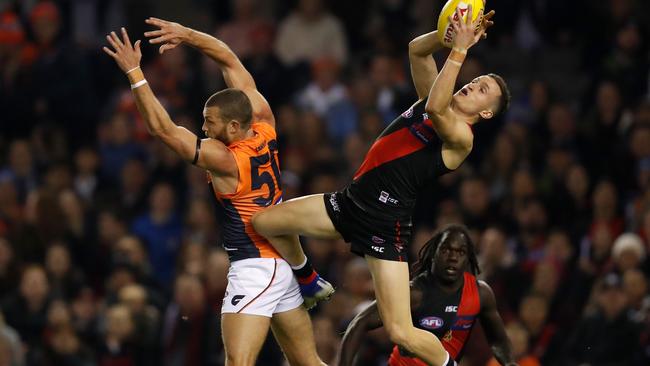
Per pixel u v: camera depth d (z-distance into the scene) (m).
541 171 49.56
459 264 29.61
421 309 29.77
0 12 62.81
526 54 59.72
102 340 44.69
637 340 40.34
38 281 46.16
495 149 49.75
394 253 27.53
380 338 39.38
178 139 26.75
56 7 63.69
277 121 54.00
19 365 43.34
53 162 55.00
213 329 43.59
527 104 55.16
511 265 44.09
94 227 51.03
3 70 58.81
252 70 56.75
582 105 53.88
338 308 41.66
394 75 55.41
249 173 27.77
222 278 44.25
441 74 26.50
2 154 56.47
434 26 58.66
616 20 57.06
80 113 57.88
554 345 41.78
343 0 61.81
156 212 51.31
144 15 64.56
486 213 47.34
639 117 49.41
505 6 59.72
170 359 44.03
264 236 27.92
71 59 58.47
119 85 60.53
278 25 63.78
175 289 46.62
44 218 49.41
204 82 58.00
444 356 27.62
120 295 45.19
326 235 27.89
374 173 27.61
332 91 55.56
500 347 30.39
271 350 42.88
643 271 42.81
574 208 47.75
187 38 28.67
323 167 51.59
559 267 44.53
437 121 26.66
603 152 50.50
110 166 55.38
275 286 28.03
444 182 49.09
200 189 52.31
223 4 63.69
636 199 46.59
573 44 59.50
